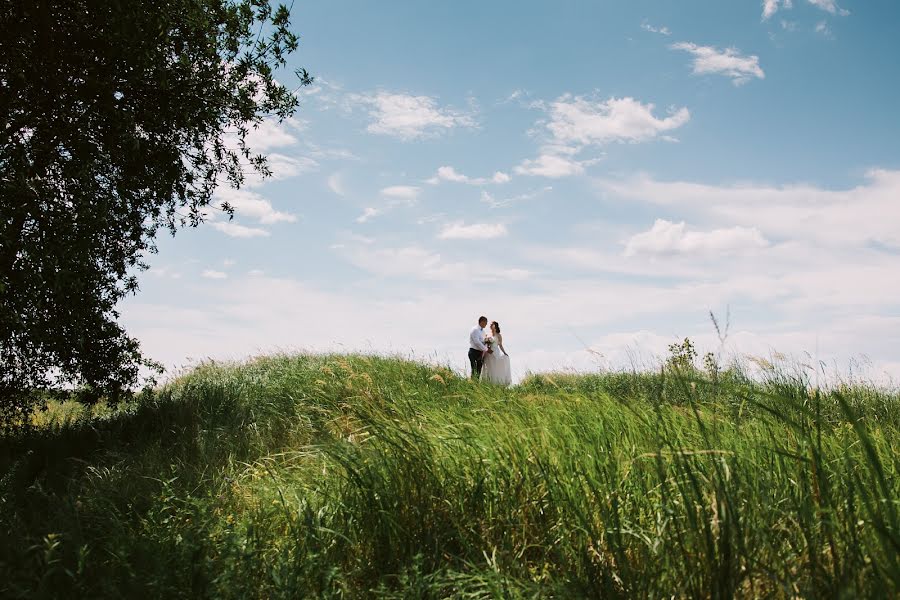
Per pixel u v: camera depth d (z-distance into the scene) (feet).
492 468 12.27
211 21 25.43
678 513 9.49
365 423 16.39
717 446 10.85
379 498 11.81
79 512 14.46
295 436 22.70
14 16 22.00
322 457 16.29
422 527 10.93
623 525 9.96
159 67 24.00
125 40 22.29
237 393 29.71
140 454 21.54
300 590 9.34
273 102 28.30
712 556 7.60
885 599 6.61
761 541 8.20
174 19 24.56
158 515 12.94
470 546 10.32
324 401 25.84
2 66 22.30
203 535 11.50
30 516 14.79
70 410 37.91
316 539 11.10
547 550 9.99
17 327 22.90
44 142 23.50
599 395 19.34
